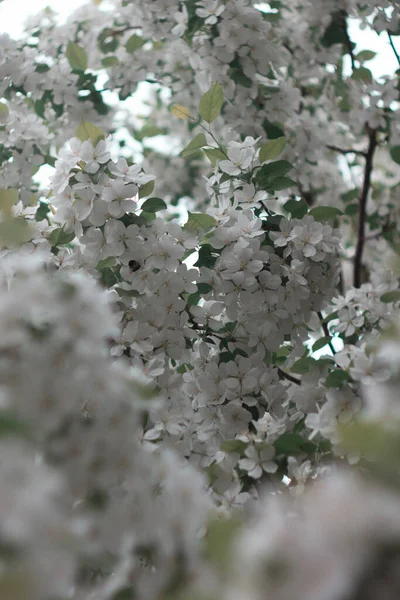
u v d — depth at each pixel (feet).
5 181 8.64
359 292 7.86
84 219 7.57
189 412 7.57
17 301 6.15
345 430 4.09
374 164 10.34
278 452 7.28
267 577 3.78
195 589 4.64
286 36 9.36
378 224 9.73
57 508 4.75
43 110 9.11
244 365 7.59
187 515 6.15
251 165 7.85
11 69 8.80
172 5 8.83
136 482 6.30
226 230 7.63
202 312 7.66
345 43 9.27
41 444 6.23
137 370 7.37
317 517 3.73
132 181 7.57
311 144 9.13
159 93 10.21
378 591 3.48
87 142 7.55
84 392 6.18
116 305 7.55
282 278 7.76
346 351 7.29
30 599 4.31
